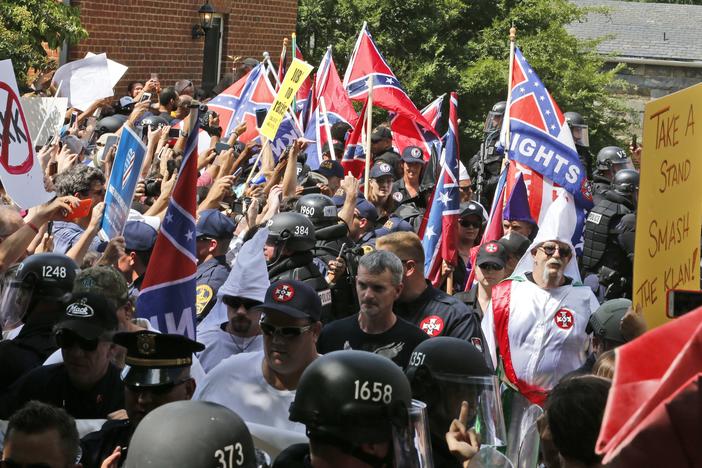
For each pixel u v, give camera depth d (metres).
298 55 14.38
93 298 4.50
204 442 2.75
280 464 3.51
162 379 3.88
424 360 4.01
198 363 5.20
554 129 10.25
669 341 1.96
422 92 24.58
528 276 6.76
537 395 6.57
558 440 3.01
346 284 6.99
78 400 4.53
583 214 10.24
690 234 4.70
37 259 5.06
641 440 2.04
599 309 5.79
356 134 12.13
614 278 10.46
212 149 9.16
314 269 6.64
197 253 6.77
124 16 18.16
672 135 4.53
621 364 1.95
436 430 3.98
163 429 2.76
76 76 11.41
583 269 10.70
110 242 5.97
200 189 8.82
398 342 5.65
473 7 26.44
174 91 13.53
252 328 5.67
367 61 13.02
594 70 26.88
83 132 11.48
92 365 4.47
